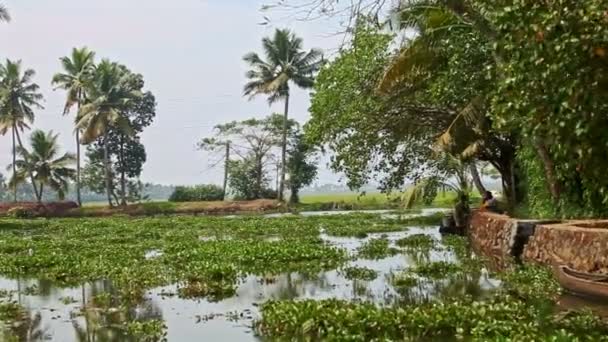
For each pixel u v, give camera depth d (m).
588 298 12.66
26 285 16.56
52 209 57.19
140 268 17.95
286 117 59.78
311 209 61.38
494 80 11.56
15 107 58.97
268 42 57.53
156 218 49.69
